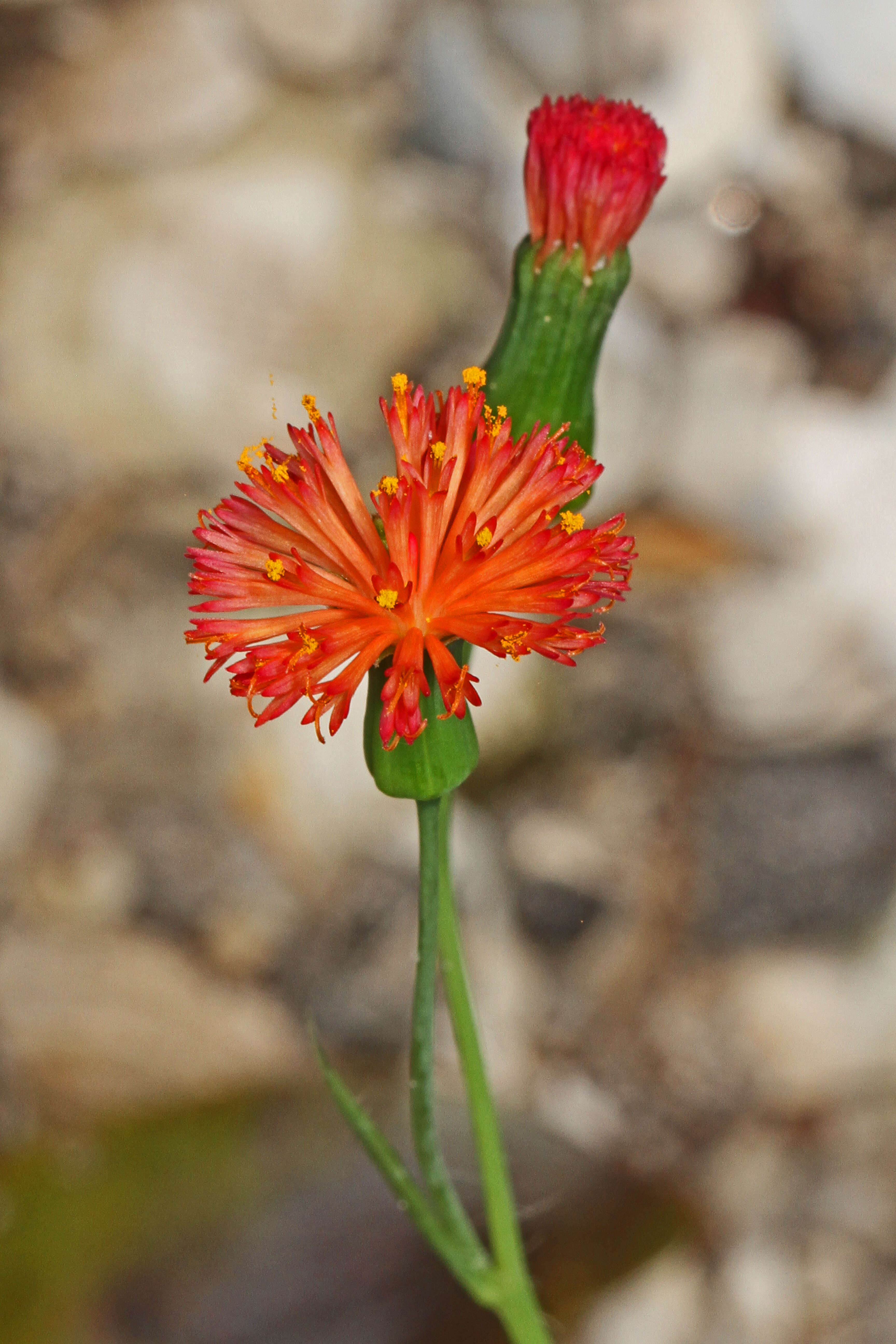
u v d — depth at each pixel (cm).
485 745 31
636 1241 26
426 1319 25
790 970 31
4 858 31
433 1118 22
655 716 32
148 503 33
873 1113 29
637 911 31
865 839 31
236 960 30
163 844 31
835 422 32
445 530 21
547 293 22
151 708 32
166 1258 26
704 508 33
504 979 30
